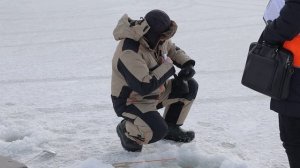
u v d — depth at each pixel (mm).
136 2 19578
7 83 7031
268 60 2854
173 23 3709
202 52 9391
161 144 4223
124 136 4023
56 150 4133
